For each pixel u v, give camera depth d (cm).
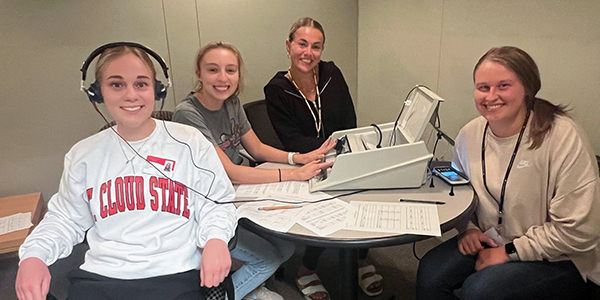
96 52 122
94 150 126
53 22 227
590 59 171
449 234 240
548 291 134
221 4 265
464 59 226
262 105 239
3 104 229
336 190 160
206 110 181
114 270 121
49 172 248
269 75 295
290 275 220
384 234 126
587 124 177
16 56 225
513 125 142
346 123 233
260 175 170
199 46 266
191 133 136
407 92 273
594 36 167
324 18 300
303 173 170
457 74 232
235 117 194
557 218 134
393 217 136
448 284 155
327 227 132
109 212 125
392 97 289
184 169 131
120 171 126
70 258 228
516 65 132
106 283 119
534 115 138
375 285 198
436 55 244
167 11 252
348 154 154
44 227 123
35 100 234
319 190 159
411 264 224
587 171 130
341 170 156
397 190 158
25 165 241
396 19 271
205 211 133
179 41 260
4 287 212
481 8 211
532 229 140
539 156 137
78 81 240
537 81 136
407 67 269
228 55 172
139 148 128
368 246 123
